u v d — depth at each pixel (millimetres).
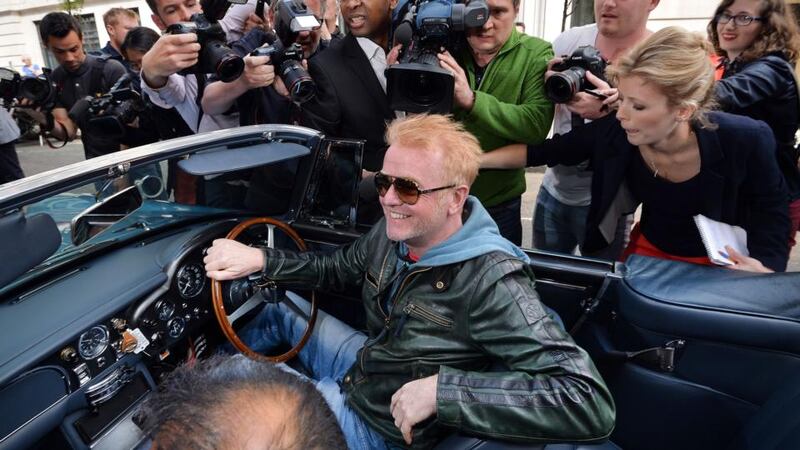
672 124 1341
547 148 1861
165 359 1493
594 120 1723
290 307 1752
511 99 1917
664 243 1681
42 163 7695
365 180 1811
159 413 463
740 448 1141
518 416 1004
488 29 1805
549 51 1956
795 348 1150
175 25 1690
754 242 1531
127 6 11250
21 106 2594
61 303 1237
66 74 3271
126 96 2117
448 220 1265
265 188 1798
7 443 1065
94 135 2537
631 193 1728
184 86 2055
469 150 1225
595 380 1022
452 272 1220
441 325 1220
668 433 1345
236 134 1563
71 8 10578
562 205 2359
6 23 12453
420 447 1213
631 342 1377
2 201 1063
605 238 1786
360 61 1976
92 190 1269
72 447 1181
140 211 1457
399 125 1274
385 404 1307
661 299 1289
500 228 2170
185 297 1438
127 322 1287
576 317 1527
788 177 1892
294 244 1854
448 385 1066
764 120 1837
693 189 1499
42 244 1139
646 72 1271
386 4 1979
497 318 1133
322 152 1794
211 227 1583
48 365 1114
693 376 1278
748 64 1898
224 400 453
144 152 1340
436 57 1697
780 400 1077
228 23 2291
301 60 1920
